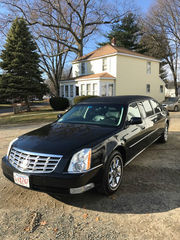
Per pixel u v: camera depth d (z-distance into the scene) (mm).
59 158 2600
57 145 2801
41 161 2658
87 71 23781
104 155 2861
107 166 2895
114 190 3102
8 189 3334
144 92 23453
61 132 3338
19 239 2193
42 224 2443
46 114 15414
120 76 20281
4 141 6797
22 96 17781
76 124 3818
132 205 2803
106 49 21984
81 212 2678
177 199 2934
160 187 3311
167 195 3049
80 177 2529
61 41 26391
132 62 21500
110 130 3361
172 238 2156
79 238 2191
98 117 3932
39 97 19188
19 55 17062
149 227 2344
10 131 8875
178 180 3568
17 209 2768
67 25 23625
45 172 2594
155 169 4090
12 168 2861
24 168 2707
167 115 6305
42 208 2785
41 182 2580
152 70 24484
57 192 2549
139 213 2617
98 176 2760
